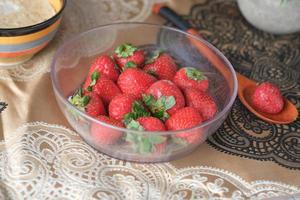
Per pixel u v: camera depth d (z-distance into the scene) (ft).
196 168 1.73
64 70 1.90
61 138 1.75
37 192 1.59
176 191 1.66
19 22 1.91
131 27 2.12
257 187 1.70
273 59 2.21
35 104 1.84
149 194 1.64
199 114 1.70
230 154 1.79
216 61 1.99
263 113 1.94
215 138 1.84
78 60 1.98
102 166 1.69
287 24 2.20
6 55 1.85
